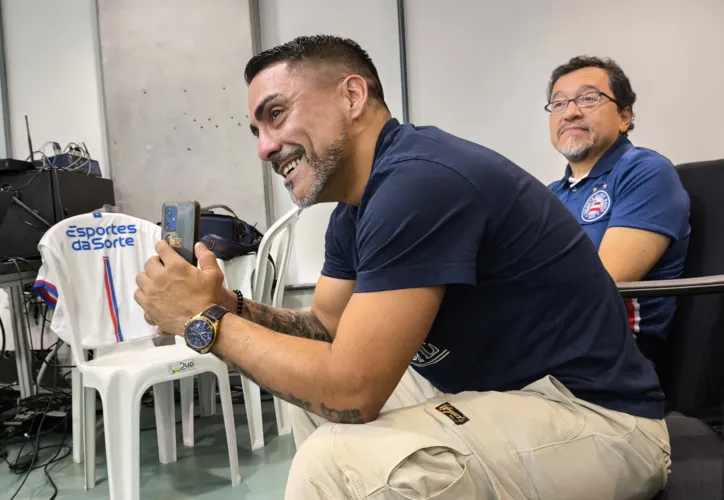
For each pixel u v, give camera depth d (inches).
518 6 93.8
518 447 26.6
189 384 74.2
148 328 69.6
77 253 66.7
